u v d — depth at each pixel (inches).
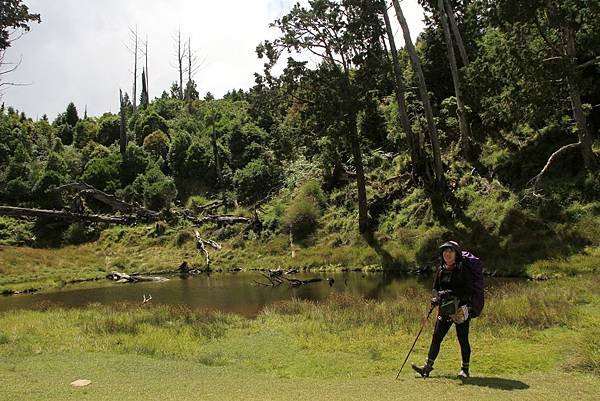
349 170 1491.1
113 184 1836.9
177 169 1926.7
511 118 1056.2
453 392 252.1
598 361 311.4
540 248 890.7
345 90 1144.2
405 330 452.4
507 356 341.1
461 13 1451.8
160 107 2503.7
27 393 262.4
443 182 1162.0
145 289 988.6
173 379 306.7
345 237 1252.5
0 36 808.3
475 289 282.2
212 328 505.0
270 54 1189.1
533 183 1032.2
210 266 1294.3
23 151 2057.1
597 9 840.9
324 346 409.7
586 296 533.6
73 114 2893.7
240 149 1940.2
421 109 1441.9
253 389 274.8
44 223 1630.2
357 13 1137.4
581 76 965.2
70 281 1173.7
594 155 955.3
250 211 1569.9
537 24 904.3
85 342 444.8
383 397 244.7
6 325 550.6
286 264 1216.8
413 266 1037.2
